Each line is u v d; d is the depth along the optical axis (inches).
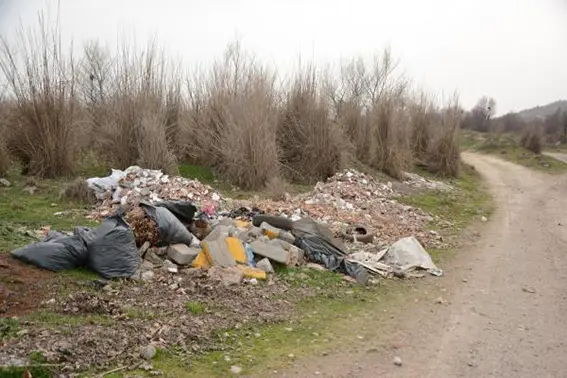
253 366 189.3
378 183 644.1
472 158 1462.8
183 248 285.3
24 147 526.3
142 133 554.3
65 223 358.9
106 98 653.9
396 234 422.3
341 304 263.9
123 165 560.4
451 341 227.0
